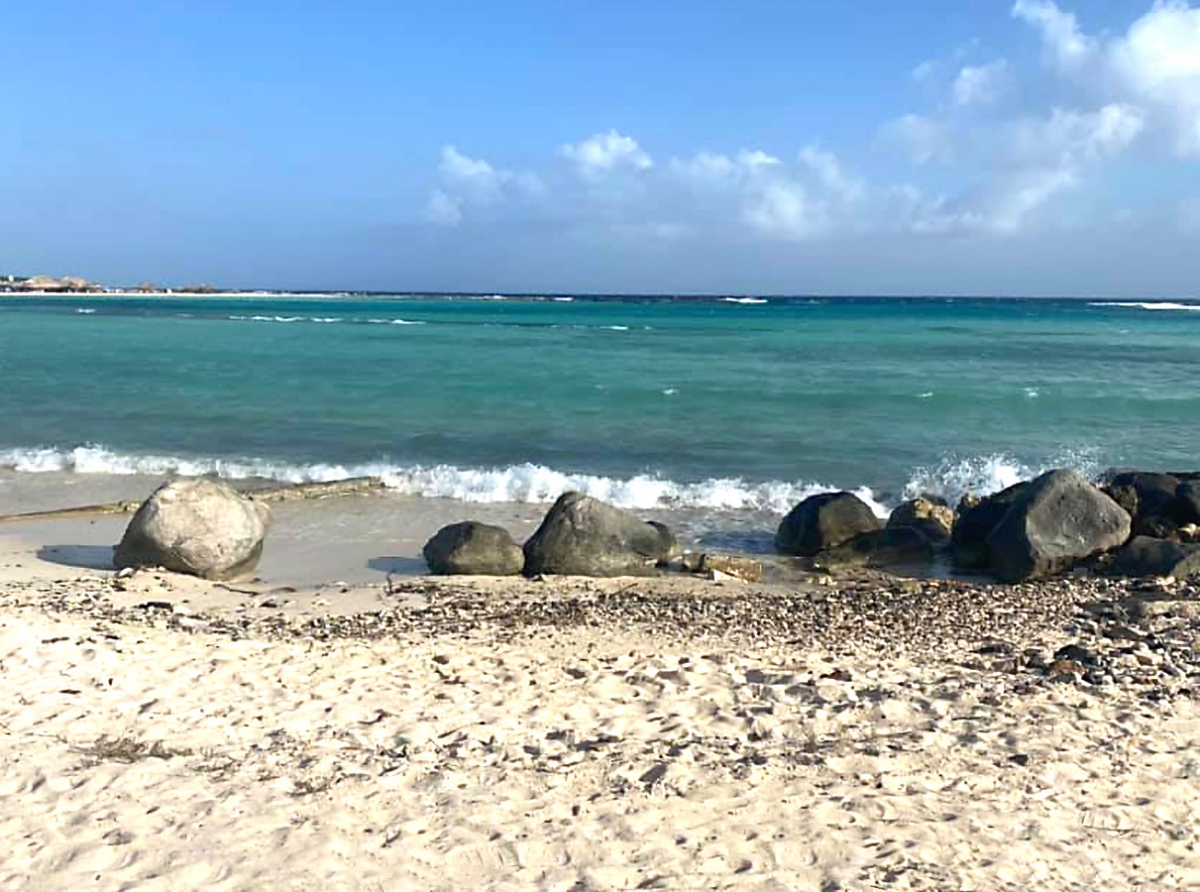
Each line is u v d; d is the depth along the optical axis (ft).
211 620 36.91
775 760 23.35
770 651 33.32
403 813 20.15
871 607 40.55
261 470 68.18
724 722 26.04
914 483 64.64
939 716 26.48
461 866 18.12
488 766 22.84
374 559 48.32
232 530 44.32
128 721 25.17
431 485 63.72
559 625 37.19
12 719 24.89
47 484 64.23
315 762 22.68
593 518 46.60
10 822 19.31
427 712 26.48
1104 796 21.74
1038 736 24.97
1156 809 21.16
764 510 59.52
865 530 50.21
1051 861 18.85
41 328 222.07
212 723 25.25
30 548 49.11
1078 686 28.96
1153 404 96.12
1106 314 400.88
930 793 21.67
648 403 97.45
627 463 71.10
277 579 44.65
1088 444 77.05
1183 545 45.68
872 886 17.66
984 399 99.04
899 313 411.75
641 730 25.49
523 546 47.26
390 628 36.32
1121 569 44.93
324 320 289.33
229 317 302.86
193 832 19.02
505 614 38.81
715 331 240.32
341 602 40.50
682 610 39.83
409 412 92.02
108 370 124.16
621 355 154.92
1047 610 39.63
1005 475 66.13
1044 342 193.57
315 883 17.25
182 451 74.49
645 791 21.47
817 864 18.44
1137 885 18.15
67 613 36.76
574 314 389.39
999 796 21.59
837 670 30.42
